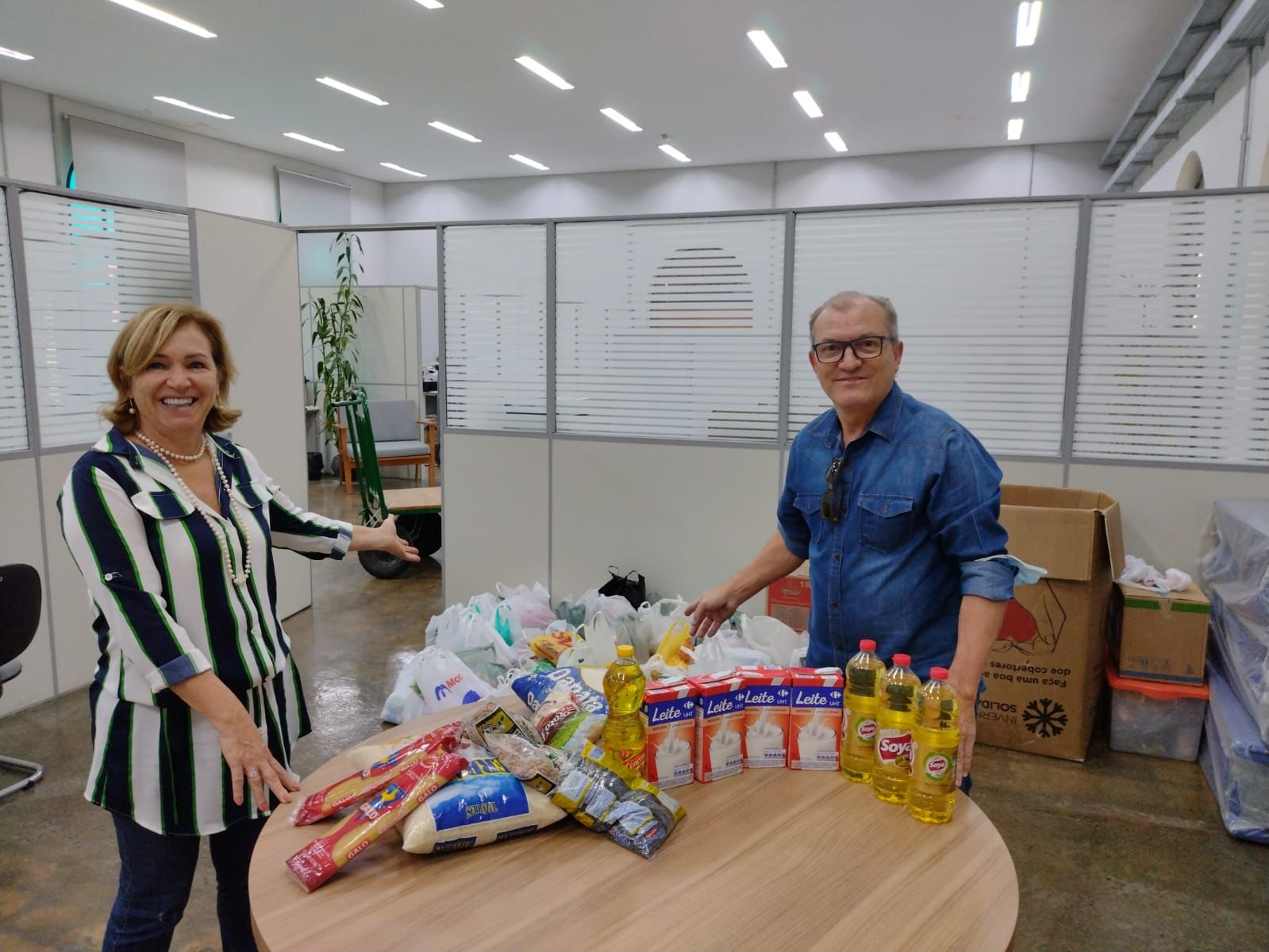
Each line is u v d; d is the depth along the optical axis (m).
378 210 12.10
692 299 3.58
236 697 1.29
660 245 3.58
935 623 1.51
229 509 1.40
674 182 10.97
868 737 1.30
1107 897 2.11
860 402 1.46
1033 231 3.11
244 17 5.91
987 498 1.40
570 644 2.97
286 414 4.21
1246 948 1.92
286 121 8.70
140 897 1.37
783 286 3.44
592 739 1.30
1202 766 2.76
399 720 3.00
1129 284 3.02
